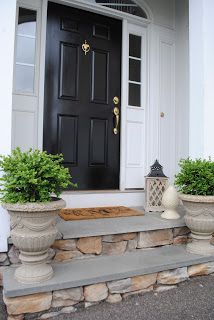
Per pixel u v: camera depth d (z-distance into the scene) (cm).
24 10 285
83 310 167
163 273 196
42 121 286
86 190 307
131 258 205
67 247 195
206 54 251
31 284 157
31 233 154
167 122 359
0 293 178
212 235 238
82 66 314
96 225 218
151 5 347
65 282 163
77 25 312
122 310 168
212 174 215
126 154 333
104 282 175
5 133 186
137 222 233
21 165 157
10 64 188
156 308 171
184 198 217
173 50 365
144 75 348
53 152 297
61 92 302
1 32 185
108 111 328
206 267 215
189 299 182
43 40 287
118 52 336
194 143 258
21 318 154
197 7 255
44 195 158
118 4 332
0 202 161
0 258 184
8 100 187
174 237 238
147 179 283
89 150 316
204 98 250
